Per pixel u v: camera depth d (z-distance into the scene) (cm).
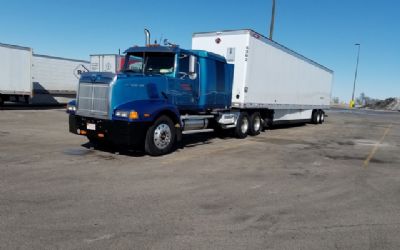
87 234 431
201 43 1366
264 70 1427
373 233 473
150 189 625
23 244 397
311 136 1559
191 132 1060
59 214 489
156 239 426
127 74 913
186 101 1041
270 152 1061
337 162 956
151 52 1014
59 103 3002
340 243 438
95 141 1051
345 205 586
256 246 419
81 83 924
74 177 680
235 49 1292
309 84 2016
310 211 549
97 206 527
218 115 1203
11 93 2262
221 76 1202
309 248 421
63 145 1017
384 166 930
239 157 959
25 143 1034
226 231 458
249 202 579
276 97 1580
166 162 852
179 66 1006
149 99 927
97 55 2897
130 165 803
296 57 1759
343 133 1766
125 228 453
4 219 464
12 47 2242
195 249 405
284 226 484
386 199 630
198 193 615
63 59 2983
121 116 845
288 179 742
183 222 482
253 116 1430
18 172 699
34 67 2770
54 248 392
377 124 2531
